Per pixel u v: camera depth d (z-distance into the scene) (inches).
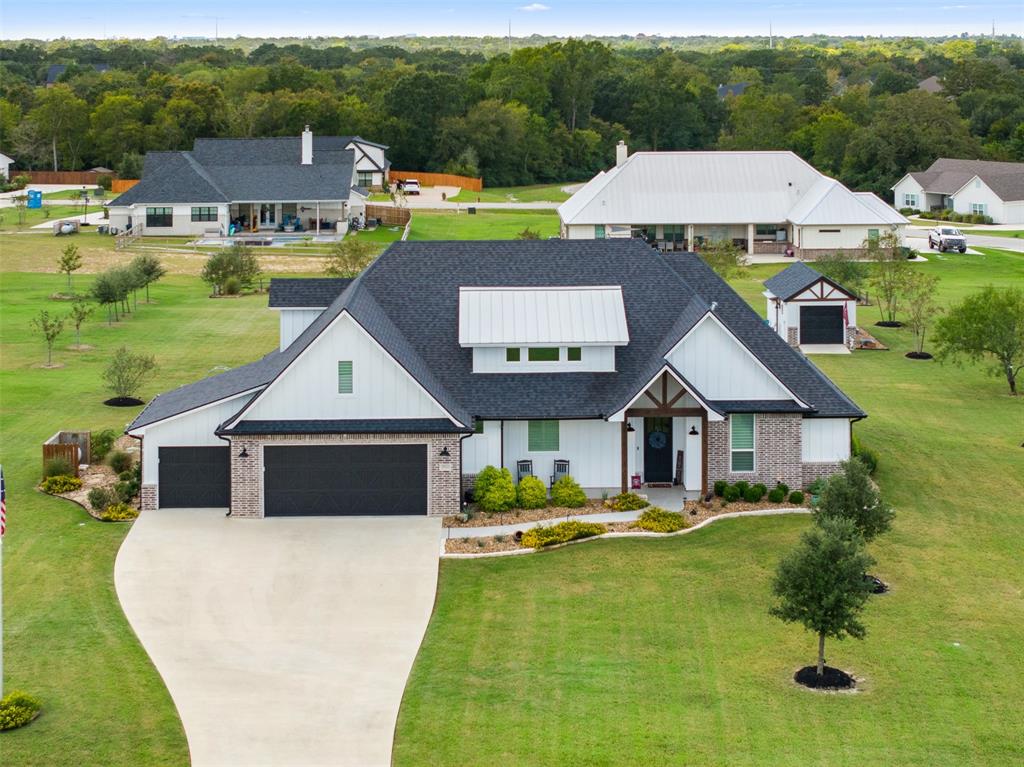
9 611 1210.0
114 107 6530.5
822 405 1596.9
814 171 4387.3
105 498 1529.3
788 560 1066.1
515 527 1464.1
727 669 1080.8
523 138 7244.1
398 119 6958.7
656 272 1720.0
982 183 5260.8
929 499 1614.2
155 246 4158.5
